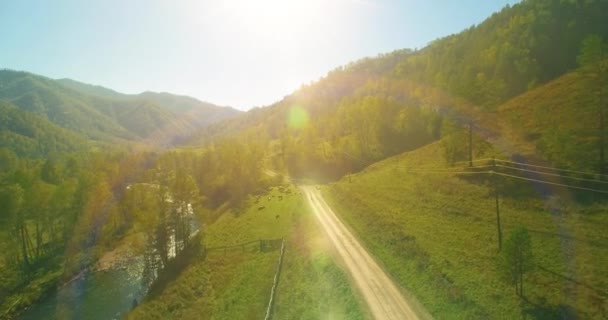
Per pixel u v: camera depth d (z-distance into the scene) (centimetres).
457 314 2708
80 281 5728
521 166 5016
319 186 9294
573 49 9675
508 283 2864
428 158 7425
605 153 4319
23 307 4978
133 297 5147
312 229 5503
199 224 8275
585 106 5500
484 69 10725
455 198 4953
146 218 6088
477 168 5528
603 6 10762
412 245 3984
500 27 15062
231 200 9206
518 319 2441
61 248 6781
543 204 4025
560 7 11719
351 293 3325
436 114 9775
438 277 3234
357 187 7288
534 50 10219
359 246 4553
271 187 9769
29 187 6525
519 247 2678
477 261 3312
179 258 5869
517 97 7669
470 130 5806
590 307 2391
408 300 3097
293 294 3738
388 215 5141
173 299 4491
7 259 5931
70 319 4647
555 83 7269
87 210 6900
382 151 10575
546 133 5144
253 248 5569
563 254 3100
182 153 13950
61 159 14062
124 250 6875
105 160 10912
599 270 2753
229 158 10000
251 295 4059
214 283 4741
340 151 11588
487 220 4097
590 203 3731
